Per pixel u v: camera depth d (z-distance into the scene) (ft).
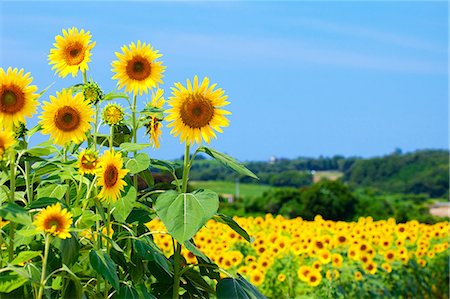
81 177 8.91
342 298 18.72
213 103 9.46
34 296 8.23
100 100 9.66
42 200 8.64
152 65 9.99
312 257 21.25
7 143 8.26
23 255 8.13
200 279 9.98
